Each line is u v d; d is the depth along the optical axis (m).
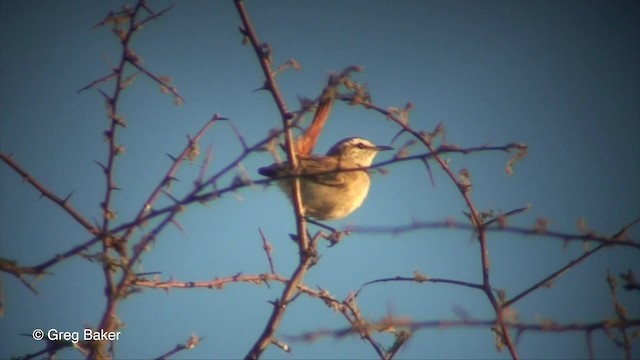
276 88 9.03
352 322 8.91
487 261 8.69
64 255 8.66
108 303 8.73
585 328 7.28
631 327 7.27
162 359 9.34
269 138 8.26
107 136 9.40
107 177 9.32
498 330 8.12
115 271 8.70
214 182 8.24
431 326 7.32
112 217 9.27
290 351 9.12
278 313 9.16
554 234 8.03
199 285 9.51
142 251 8.56
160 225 8.49
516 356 7.91
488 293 8.60
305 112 8.36
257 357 8.95
